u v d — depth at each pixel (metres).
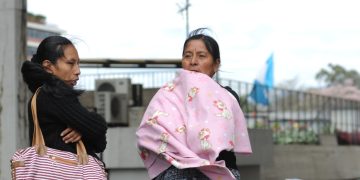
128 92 11.01
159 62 10.96
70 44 3.62
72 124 3.42
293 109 16.11
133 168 8.20
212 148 3.32
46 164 3.34
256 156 9.49
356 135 19.16
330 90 45.22
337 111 18.28
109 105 10.45
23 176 3.31
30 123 3.52
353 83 69.94
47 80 3.45
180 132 3.44
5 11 7.17
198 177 3.43
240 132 3.62
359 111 19.56
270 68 25.44
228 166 3.55
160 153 3.42
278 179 13.12
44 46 3.58
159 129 3.46
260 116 14.34
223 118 3.43
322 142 15.87
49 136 3.42
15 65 7.12
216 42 3.80
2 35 7.17
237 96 3.76
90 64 11.05
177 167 3.34
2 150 7.06
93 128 3.46
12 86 7.10
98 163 3.54
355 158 17.19
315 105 16.98
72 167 3.39
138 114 10.54
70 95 3.44
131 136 8.22
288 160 13.67
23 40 7.25
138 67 11.27
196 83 3.53
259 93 14.24
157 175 3.52
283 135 15.08
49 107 3.40
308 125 16.27
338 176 15.98
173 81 3.67
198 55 3.74
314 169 14.76
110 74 11.78
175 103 3.55
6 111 7.09
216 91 3.54
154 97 3.65
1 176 7.04
